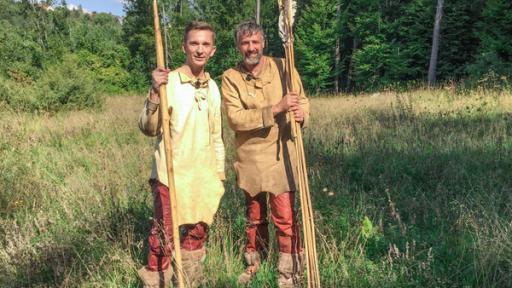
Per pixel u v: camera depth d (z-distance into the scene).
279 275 3.18
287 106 2.83
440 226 3.93
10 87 14.80
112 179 5.38
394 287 3.04
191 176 2.82
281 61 3.20
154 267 2.91
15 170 5.82
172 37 38.00
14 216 4.50
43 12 45.97
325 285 3.06
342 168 5.66
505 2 20.03
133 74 39.34
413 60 26.58
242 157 3.21
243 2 34.78
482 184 4.65
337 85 32.50
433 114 9.15
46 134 9.28
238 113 3.04
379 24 28.38
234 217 4.16
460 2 24.98
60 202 4.74
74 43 41.03
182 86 2.78
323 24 32.06
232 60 33.59
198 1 40.81
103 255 3.55
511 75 14.73
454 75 24.36
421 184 5.06
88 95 16.28
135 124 10.85
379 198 4.45
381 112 10.00
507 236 3.32
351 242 3.70
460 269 3.21
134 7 39.06
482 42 20.73
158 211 2.83
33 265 3.40
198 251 3.00
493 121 7.86
